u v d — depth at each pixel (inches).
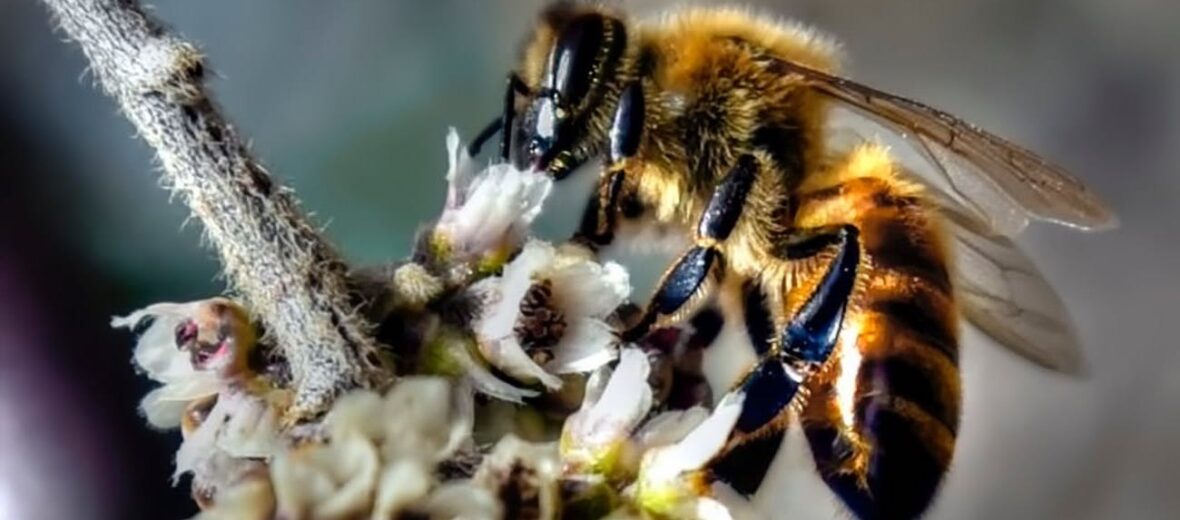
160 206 4.5
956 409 3.2
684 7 3.4
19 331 4.3
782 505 3.2
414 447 2.8
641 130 3.1
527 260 2.9
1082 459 4.9
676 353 3.0
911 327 3.2
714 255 3.1
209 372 2.8
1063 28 5.6
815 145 3.3
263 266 2.8
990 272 3.4
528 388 2.9
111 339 4.3
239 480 2.7
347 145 4.7
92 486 4.2
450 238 2.9
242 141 2.8
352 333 2.8
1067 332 3.4
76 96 4.5
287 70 4.7
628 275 2.9
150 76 2.7
